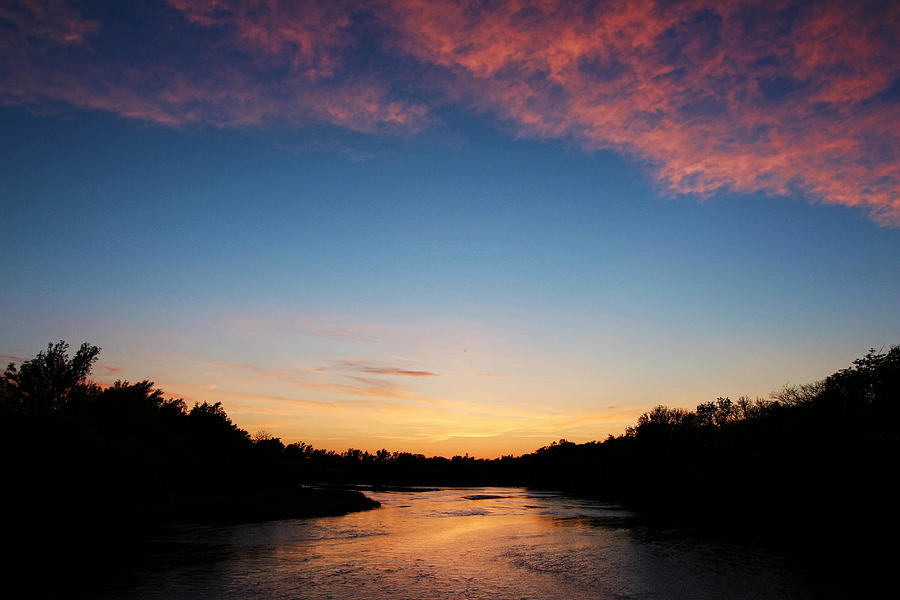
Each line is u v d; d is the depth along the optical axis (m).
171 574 26.38
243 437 93.25
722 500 65.94
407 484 180.12
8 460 41.34
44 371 50.16
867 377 44.88
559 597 23.53
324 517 58.75
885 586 25.50
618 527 52.53
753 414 74.69
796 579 26.98
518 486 183.38
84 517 42.53
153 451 58.00
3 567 26.30
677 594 24.02
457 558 33.34
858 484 42.09
